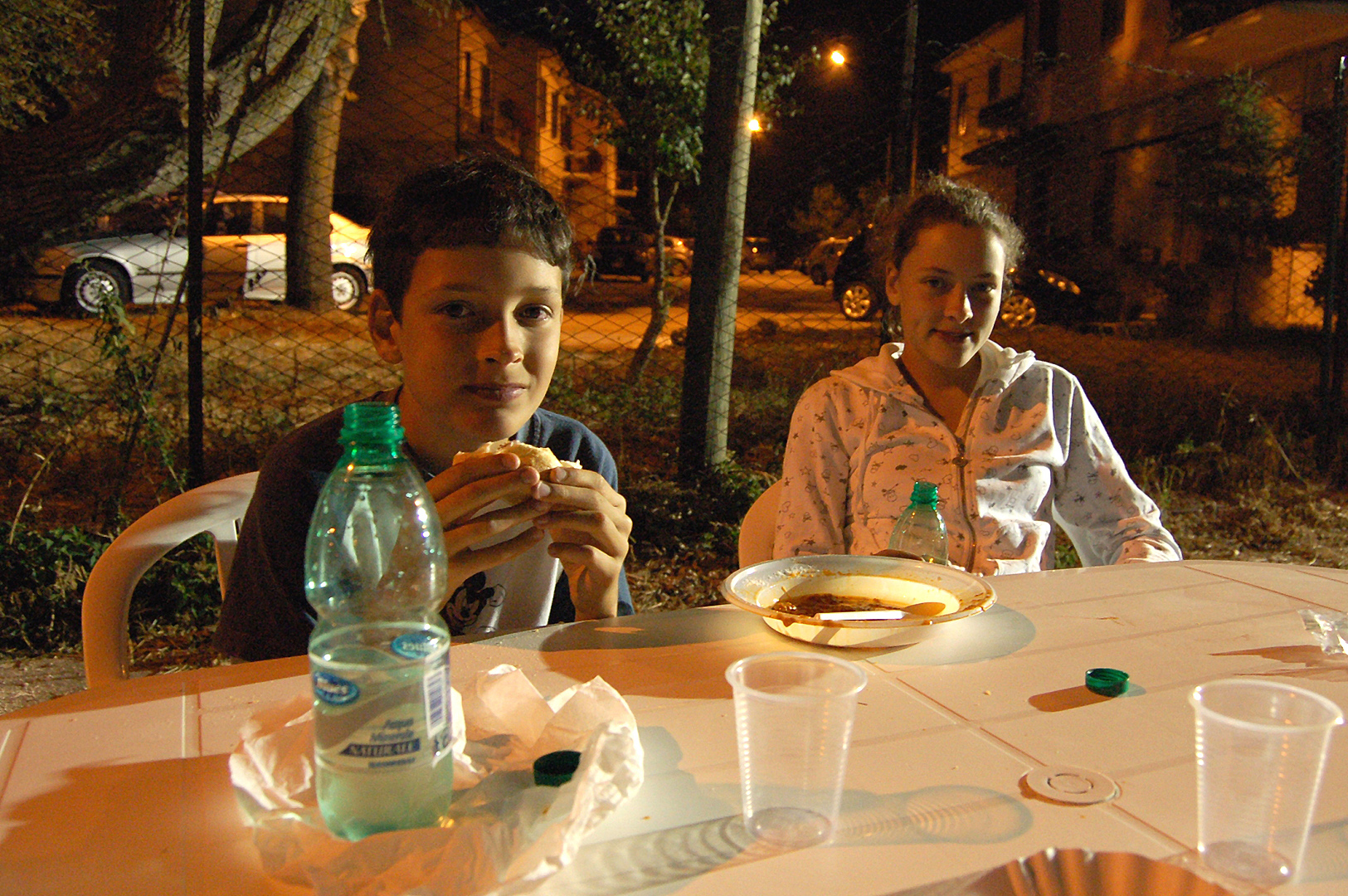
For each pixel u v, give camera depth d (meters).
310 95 10.10
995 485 2.12
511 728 1.02
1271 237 11.38
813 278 17.70
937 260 2.12
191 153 3.88
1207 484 5.86
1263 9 12.38
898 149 5.08
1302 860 0.81
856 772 0.97
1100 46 15.67
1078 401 2.24
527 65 16.62
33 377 5.67
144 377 4.16
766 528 2.35
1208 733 0.81
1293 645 1.34
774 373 7.89
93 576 1.77
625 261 14.76
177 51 4.90
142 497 4.66
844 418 2.27
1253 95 10.94
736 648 1.33
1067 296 12.12
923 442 2.17
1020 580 1.66
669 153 6.81
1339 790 0.93
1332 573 1.71
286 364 7.75
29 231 5.07
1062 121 15.08
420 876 0.74
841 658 1.28
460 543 1.30
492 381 1.46
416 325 1.46
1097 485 2.23
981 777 0.96
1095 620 1.44
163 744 1.03
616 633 1.38
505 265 1.42
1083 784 0.94
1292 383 8.32
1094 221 14.03
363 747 0.78
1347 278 6.12
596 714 0.98
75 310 9.03
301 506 1.52
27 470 4.77
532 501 1.33
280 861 0.78
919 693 1.17
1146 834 0.85
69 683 3.12
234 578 1.61
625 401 6.51
